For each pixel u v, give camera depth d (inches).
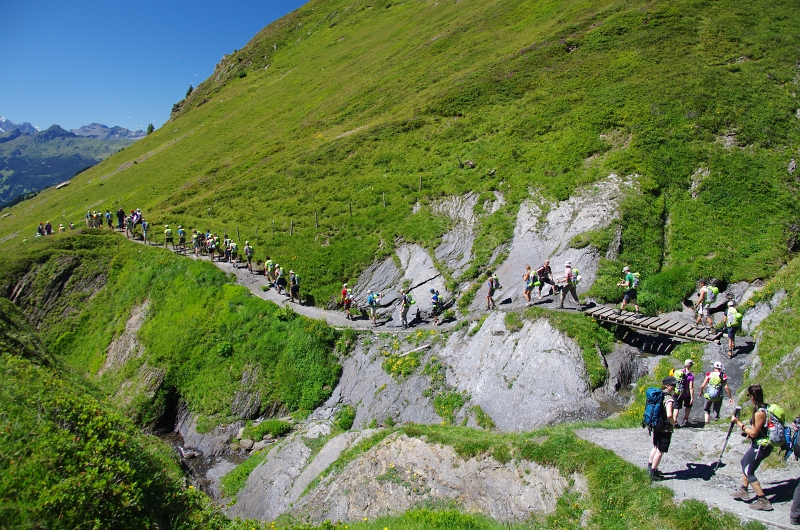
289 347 1321.4
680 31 2000.5
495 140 1876.2
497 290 1278.3
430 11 3767.2
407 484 731.4
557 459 639.1
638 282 1088.2
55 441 418.0
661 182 1393.9
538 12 2758.4
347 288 1492.4
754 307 971.9
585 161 1563.7
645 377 929.5
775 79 1653.5
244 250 1788.9
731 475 534.3
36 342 1034.7
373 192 1889.8
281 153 2618.1
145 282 1743.4
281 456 1039.0
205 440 1240.8
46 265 1923.0
